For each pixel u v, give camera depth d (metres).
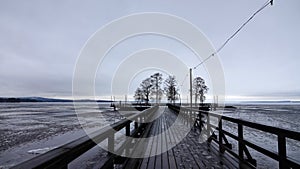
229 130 10.38
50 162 0.99
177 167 3.32
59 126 15.23
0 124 17.62
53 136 10.62
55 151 1.15
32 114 32.41
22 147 8.10
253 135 9.01
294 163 1.89
